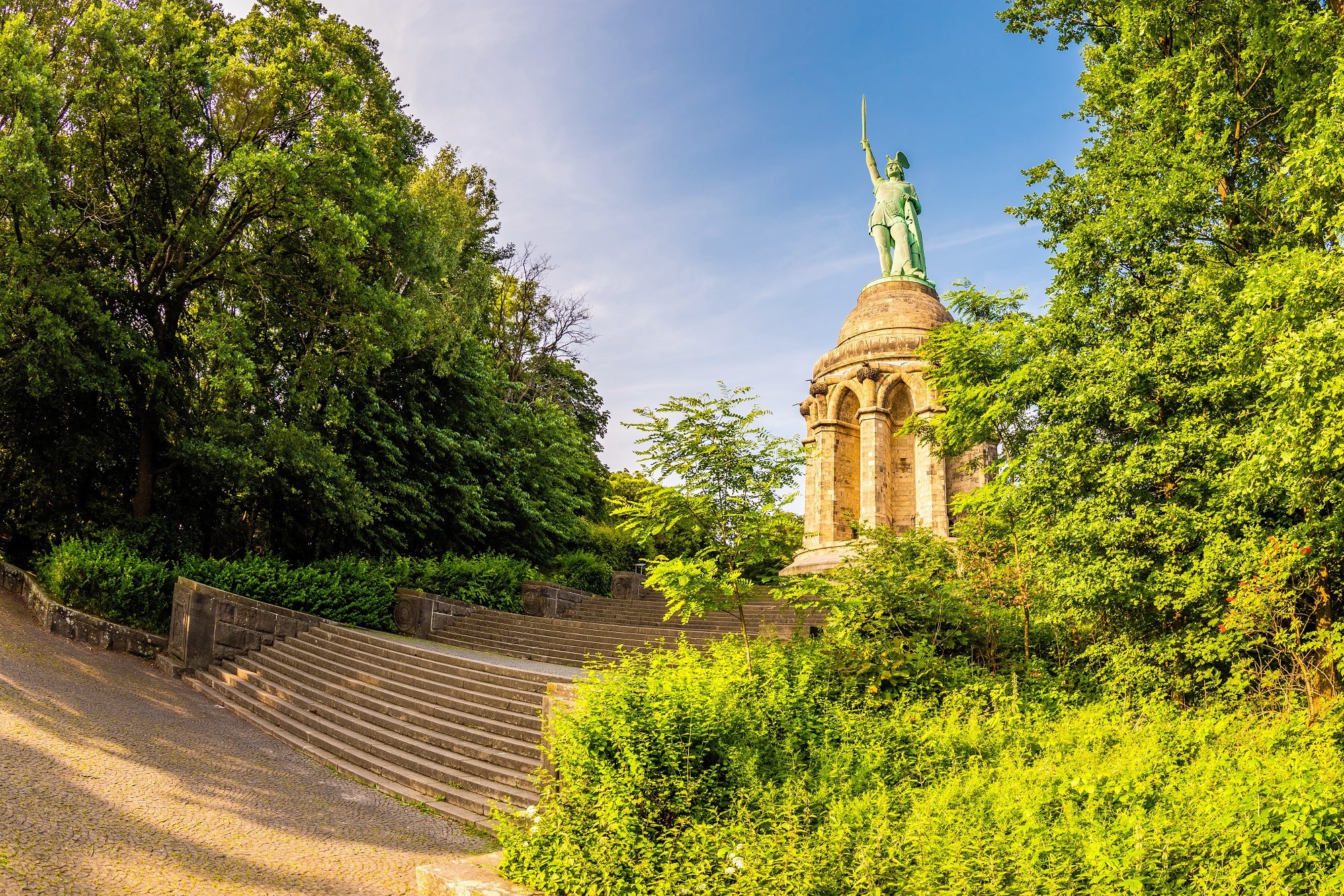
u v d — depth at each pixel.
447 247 34.06
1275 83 13.87
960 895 6.22
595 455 51.84
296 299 24.05
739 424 13.29
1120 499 12.16
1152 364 11.95
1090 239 13.59
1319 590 10.98
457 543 32.44
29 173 18.53
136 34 21.55
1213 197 13.02
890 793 8.62
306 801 11.78
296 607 21.69
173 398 23.95
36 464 23.30
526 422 37.12
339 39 27.78
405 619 24.70
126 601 19.30
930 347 20.45
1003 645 14.85
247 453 21.94
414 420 30.03
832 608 14.34
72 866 8.24
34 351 19.52
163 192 22.98
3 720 12.22
